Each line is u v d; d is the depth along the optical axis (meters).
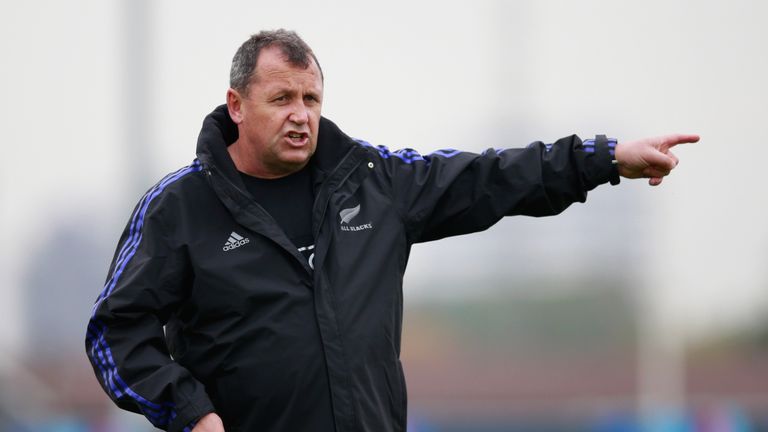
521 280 64.06
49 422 41.44
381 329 14.83
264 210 14.86
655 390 52.44
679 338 62.53
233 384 14.59
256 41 15.07
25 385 46.22
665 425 39.31
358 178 15.41
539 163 15.63
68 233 62.06
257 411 14.55
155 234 14.66
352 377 14.48
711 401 39.88
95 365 14.52
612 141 15.73
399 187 15.58
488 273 64.81
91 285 61.44
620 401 43.38
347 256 14.92
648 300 63.62
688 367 58.38
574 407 41.78
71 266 61.34
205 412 13.96
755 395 45.75
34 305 60.72
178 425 13.98
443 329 62.44
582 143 15.77
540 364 58.09
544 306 61.78
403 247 15.43
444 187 15.48
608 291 62.50
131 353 14.29
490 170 15.65
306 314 14.59
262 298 14.55
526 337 61.06
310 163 15.50
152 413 14.16
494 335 61.44
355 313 14.70
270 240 14.75
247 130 15.05
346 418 14.38
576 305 61.31
